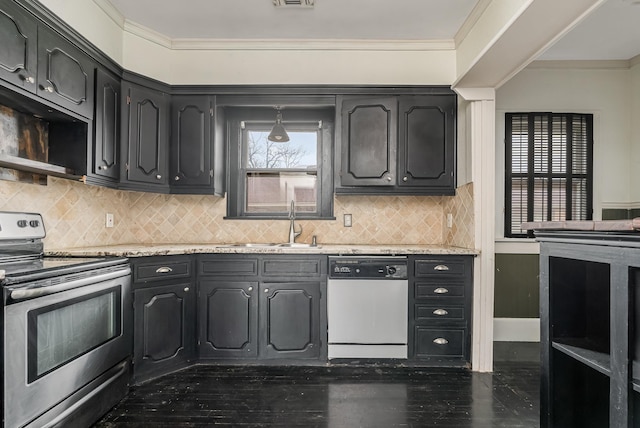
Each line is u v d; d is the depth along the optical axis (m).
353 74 3.03
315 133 3.35
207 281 2.65
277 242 3.24
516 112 3.44
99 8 2.45
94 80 2.35
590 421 1.30
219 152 3.08
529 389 2.33
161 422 1.92
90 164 2.32
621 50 3.24
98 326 1.92
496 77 2.55
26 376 1.45
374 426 1.90
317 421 1.94
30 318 1.48
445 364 2.67
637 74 3.38
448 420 1.96
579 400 1.31
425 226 3.27
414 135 2.92
